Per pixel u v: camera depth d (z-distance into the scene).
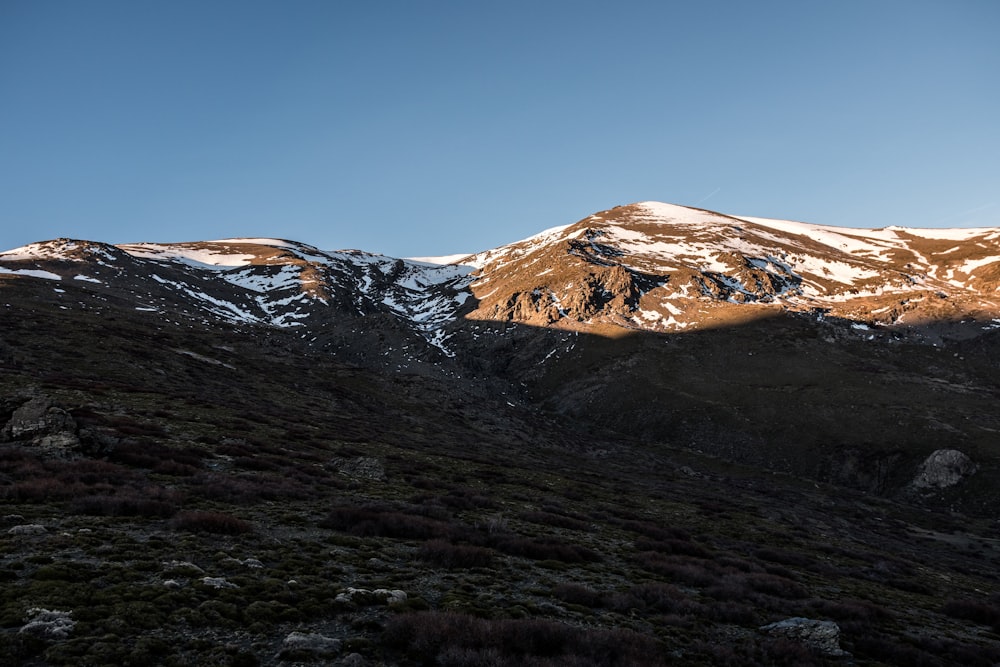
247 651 13.46
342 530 29.19
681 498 78.00
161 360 89.06
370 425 91.31
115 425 45.56
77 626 13.42
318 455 55.25
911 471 115.69
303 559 22.30
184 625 14.53
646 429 148.75
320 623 16.16
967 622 33.06
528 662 14.24
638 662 15.78
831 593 34.84
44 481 27.02
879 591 38.84
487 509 44.94
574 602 23.03
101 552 19.28
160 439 44.97
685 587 29.80
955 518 100.75
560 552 31.47
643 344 193.75
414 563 24.84
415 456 68.75
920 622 30.09
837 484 119.06
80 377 69.25
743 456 132.00
